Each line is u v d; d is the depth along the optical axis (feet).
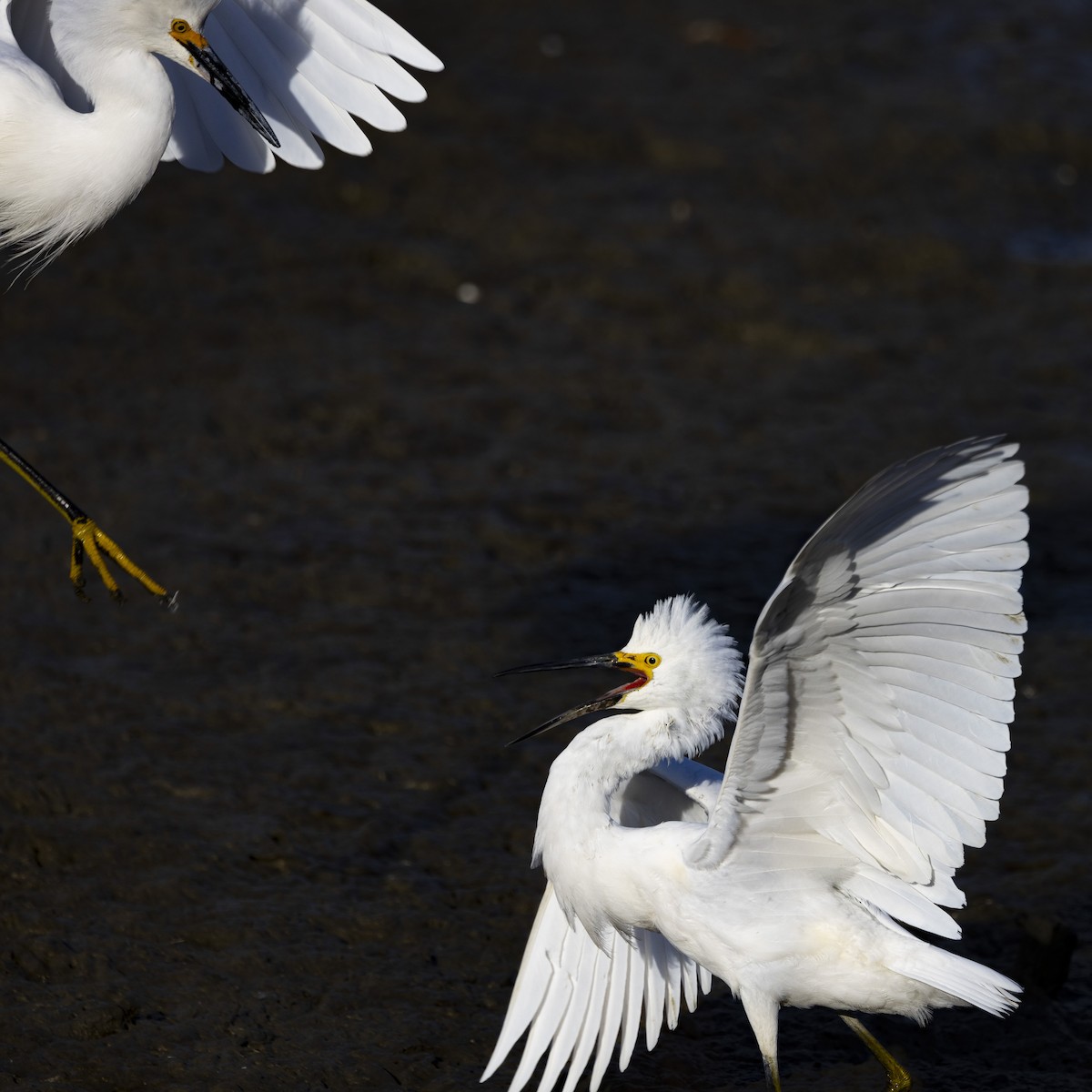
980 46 98.22
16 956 28.71
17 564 45.55
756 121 86.22
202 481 51.44
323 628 43.32
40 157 30.07
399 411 57.31
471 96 87.04
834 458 55.21
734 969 24.76
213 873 31.94
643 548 48.75
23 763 35.47
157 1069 26.08
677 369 62.08
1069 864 33.58
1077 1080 27.04
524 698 40.37
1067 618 45.42
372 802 35.22
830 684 22.50
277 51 31.17
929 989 24.21
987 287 70.33
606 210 75.72
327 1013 28.02
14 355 59.62
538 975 26.20
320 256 70.23
